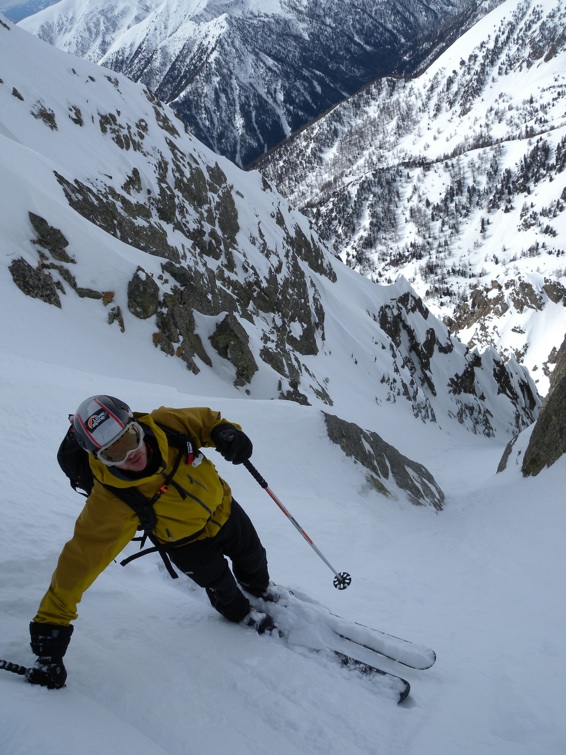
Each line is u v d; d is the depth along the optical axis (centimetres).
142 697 312
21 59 5572
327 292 8200
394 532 1349
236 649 374
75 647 345
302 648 396
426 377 10012
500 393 11269
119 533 306
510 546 1134
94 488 302
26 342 2595
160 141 6362
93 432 270
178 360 3400
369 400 6662
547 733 353
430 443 6069
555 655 510
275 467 1473
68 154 5153
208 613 420
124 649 357
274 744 298
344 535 1120
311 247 8981
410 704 372
